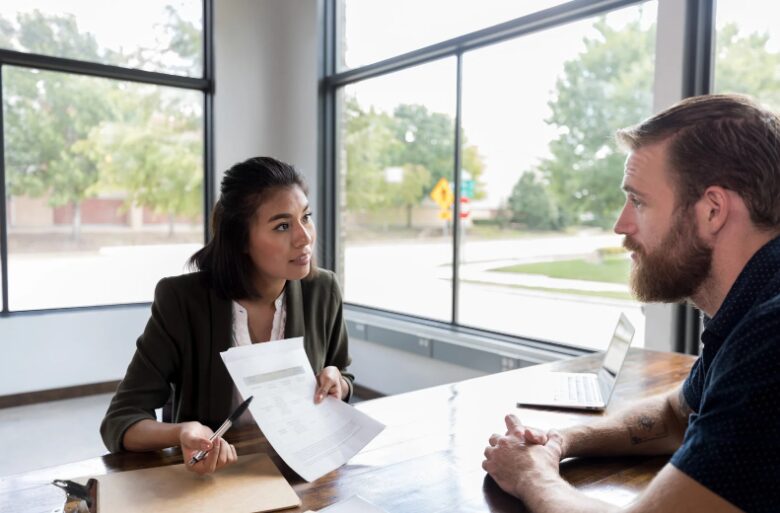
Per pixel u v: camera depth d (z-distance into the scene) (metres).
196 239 4.61
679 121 0.75
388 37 4.06
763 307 0.66
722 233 0.73
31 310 3.99
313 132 4.56
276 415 1.07
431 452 1.10
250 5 4.56
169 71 4.38
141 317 4.23
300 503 0.89
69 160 4.05
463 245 3.64
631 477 1.00
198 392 1.31
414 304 4.02
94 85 4.11
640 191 0.78
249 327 1.38
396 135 4.07
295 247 1.27
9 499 0.90
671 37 2.44
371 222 4.36
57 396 3.95
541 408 1.35
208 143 4.59
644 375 1.63
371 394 4.16
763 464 0.60
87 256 4.18
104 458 1.06
